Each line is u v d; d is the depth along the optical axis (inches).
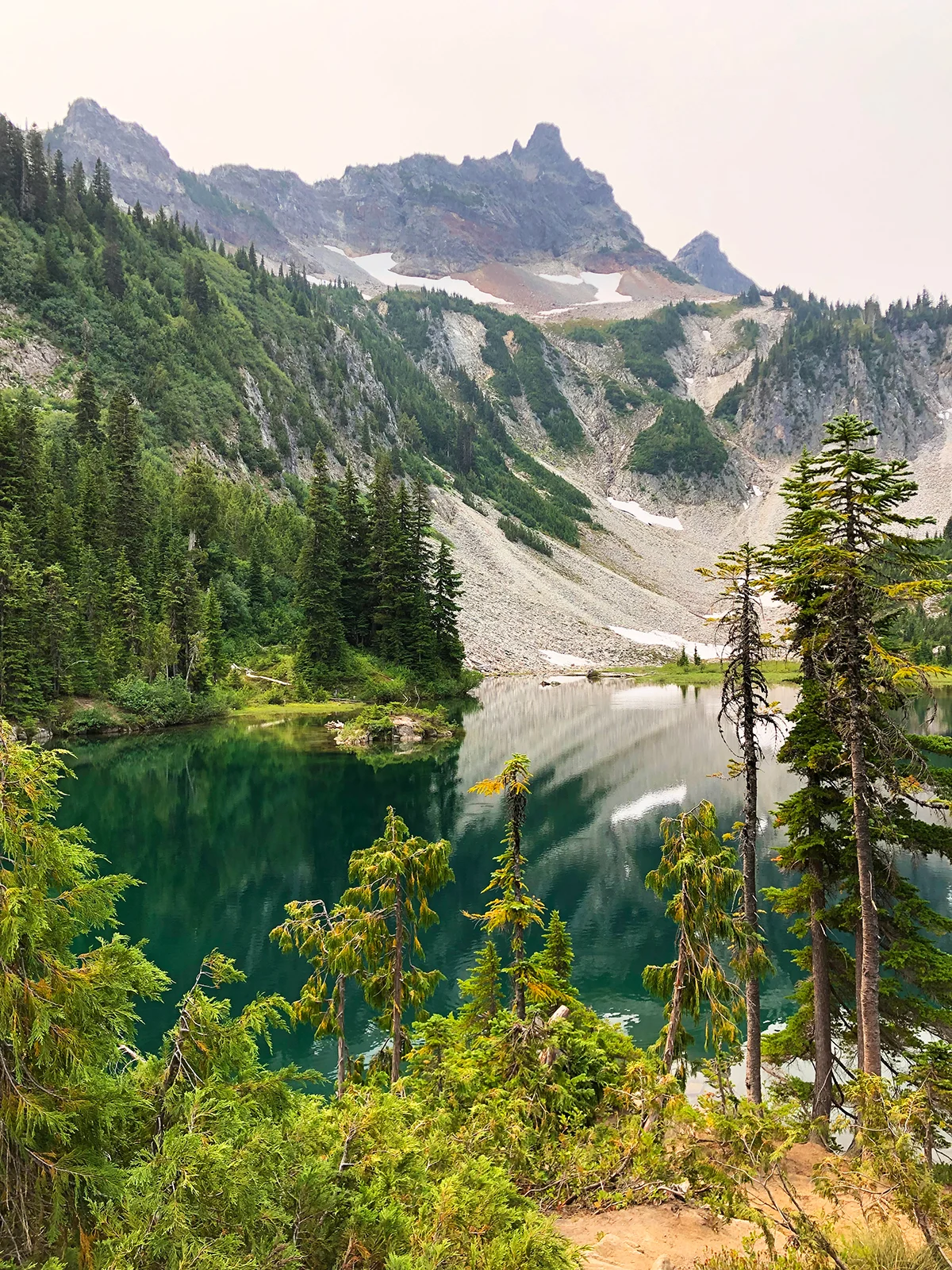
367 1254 247.4
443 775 2353.6
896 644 576.4
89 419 4557.1
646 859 1627.7
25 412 3535.9
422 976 703.1
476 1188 314.2
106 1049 221.0
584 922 1300.4
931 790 594.6
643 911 1347.2
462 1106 534.3
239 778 2224.4
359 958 654.5
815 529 577.3
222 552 4197.8
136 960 238.7
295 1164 260.4
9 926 201.3
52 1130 203.3
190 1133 221.3
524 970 644.1
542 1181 452.1
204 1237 208.5
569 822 1900.8
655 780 2377.0
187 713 3166.8
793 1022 717.3
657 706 4124.0
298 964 1059.3
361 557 4065.0
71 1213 201.8
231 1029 269.6
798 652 639.8
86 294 5949.8
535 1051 578.9
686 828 668.7
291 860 1520.7
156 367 5944.9
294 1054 875.4
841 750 602.2
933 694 537.6
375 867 663.1
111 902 237.6
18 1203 197.3
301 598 3779.5
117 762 2383.1
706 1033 673.0
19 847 218.2
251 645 4023.1
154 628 3287.4
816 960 653.9
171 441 5556.1
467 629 6166.3
